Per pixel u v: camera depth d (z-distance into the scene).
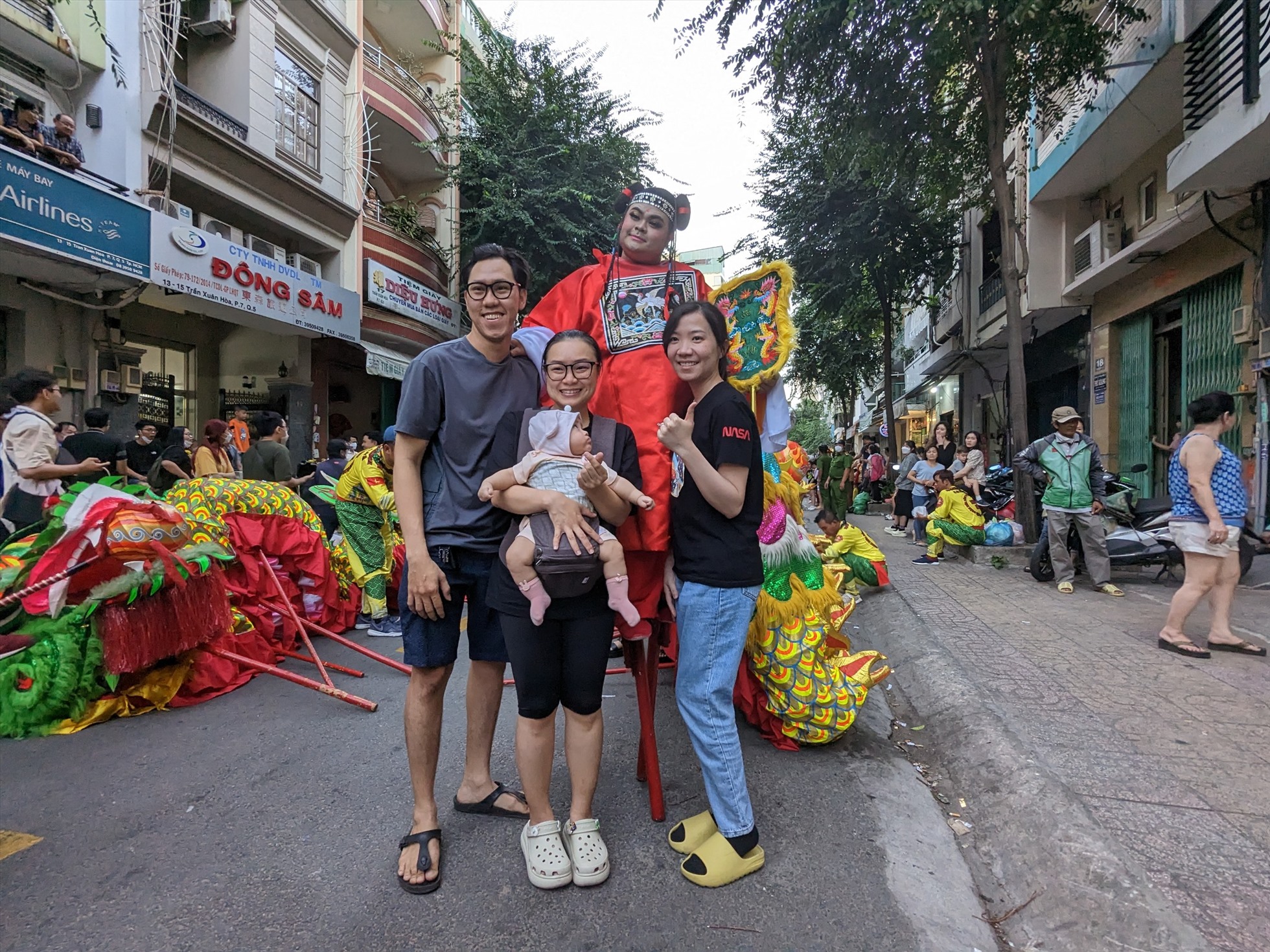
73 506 3.44
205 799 2.70
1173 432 10.15
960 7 7.20
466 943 1.92
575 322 2.78
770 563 3.12
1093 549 6.36
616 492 2.08
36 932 1.93
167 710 3.65
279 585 4.41
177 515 3.60
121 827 2.49
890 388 17.59
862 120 9.38
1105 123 9.21
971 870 2.33
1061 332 13.49
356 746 3.20
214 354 12.28
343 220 13.33
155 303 9.95
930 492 10.77
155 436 8.48
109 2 8.53
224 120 10.34
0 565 3.46
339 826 2.51
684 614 2.25
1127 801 2.49
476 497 2.32
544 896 2.12
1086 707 3.40
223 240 9.74
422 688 2.28
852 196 15.36
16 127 7.21
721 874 2.16
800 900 2.10
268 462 6.64
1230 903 1.93
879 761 3.10
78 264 7.60
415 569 2.18
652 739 2.58
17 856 2.30
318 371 13.76
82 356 8.88
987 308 15.00
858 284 17.17
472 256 2.37
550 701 2.21
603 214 15.55
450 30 18.09
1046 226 12.08
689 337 2.26
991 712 3.28
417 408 2.28
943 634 4.80
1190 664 4.08
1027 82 8.82
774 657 3.11
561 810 2.62
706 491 2.11
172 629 3.55
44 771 2.93
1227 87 6.74
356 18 13.68
